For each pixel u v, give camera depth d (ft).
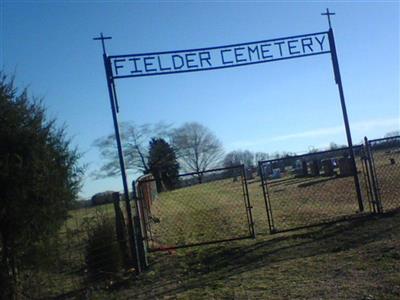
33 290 28.55
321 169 128.88
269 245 36.11
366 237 33.60
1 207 26.53
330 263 28.45
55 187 28.35
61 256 31.40
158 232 54.19
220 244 39.37
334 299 21.86
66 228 31.63
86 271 33.45
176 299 26.43
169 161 242.58
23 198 26.78
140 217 37.55
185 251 38.78
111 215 37.35
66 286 31.89
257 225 47.73
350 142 43.62
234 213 63.21
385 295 21.25
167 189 112.16
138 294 29.22
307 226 39.91
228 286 27.20
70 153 30.42
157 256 38.11
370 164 41.75
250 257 33.47
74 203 30.81
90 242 34.12
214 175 152.25
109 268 34.09
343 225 39.06
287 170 170.19
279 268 29.32
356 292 22.33
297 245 34.94
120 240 35.83
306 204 60.54
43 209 27.71
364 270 25.73
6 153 26.63
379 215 40.27
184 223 60.23
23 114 27.61
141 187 42.63
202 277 30.63
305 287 24.52
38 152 27.68
